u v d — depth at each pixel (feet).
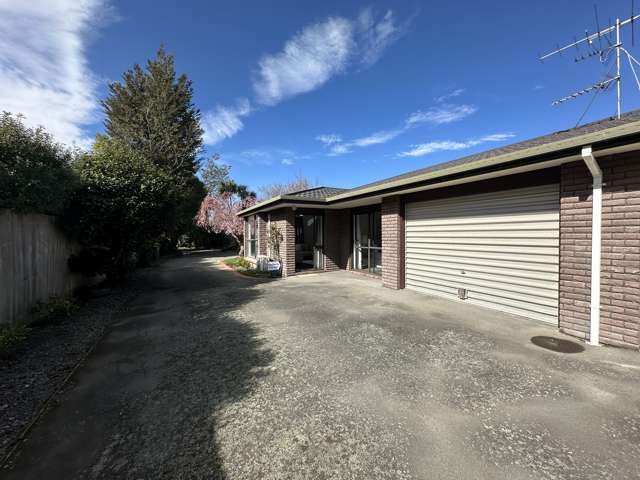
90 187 21.49
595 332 12.91
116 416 8.26
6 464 6.49
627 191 11.94
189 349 13.09
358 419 8.00
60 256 20.53
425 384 9.75
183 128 69.62
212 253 79.87
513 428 7.52
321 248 37.96
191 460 6.63
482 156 22.20
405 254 25.38
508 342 13.30
